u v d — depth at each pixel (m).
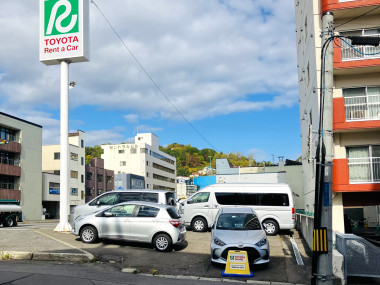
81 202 67.81
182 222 13.73
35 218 52.38
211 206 18.44
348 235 10.98
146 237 12.94
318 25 17.66
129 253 12.40
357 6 16.70
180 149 147.38
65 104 16.75
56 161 65.00
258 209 17.88
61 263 10.73
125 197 15.84
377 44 9.05
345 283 9.93
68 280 8.60
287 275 10.71
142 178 90.25
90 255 11.36
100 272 9.89
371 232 20.31
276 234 17.80
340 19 17.77
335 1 16.88
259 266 11.66
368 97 17.50
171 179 115.44
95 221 13.35
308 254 13.38
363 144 17.36
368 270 10.13
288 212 17.66
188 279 9.95
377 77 17.52
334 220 16.75
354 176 17.16
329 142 9.04
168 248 12.91
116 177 83.31
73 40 16.61
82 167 69.12
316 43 17.52
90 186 72.06
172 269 10.99
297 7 26.50
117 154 93.81
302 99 24.97
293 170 38.44
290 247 14.67
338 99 16.97
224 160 56.78
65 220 16.23
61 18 16.83
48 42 16.81
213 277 10.36
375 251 10.21
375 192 16.97
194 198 18.86
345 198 17.12
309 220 14.30
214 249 11.30
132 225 13.05
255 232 11.96
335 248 11.18
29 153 52.16
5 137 48.06
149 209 13.27
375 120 16.50
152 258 12.04
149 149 96.62
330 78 9.15
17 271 9.32
